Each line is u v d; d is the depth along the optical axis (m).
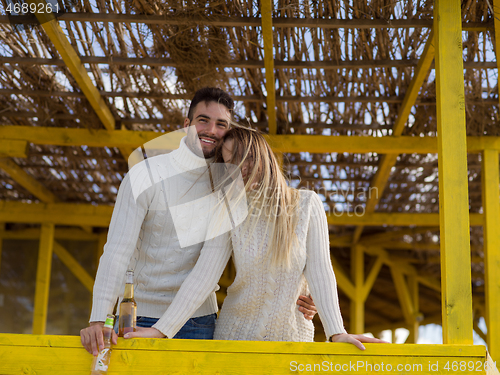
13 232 6.71
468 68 3.43
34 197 6.02
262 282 1.88
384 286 9.05
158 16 3.09
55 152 4.88
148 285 1.95
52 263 6.68
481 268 7.34
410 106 3.72
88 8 3.08
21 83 3.82
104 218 6.03
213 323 2.04
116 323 2.00
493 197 4.12
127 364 1.77
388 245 7.09
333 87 3.71
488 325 3.91
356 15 3.08
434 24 2.49
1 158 4.72
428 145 4.13
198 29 3.20
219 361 1.78
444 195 2.20
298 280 1.91
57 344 1.80
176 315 1.81
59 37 3.13
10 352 1.79
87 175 5.47
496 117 4.05
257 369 1.78
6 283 6.62
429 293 8.96
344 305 9.29
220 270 1.89
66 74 3.73
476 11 2.98
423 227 6.36
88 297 6.64
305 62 3.43
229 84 3.68
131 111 4.17
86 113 4.11
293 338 1.91
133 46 3.40
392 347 1.79
